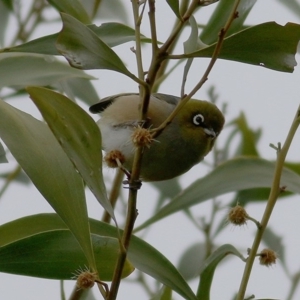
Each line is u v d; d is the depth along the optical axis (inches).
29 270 213.6
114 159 215.3
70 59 177.2
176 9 182.1
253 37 184.4
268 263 215.6
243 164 286.4
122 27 272.2
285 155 224.1
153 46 183.5
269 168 285.0
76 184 194.5
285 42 185.5
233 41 185.0
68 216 190.9
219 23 296.7
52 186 188.5
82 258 215.6
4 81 274.4
